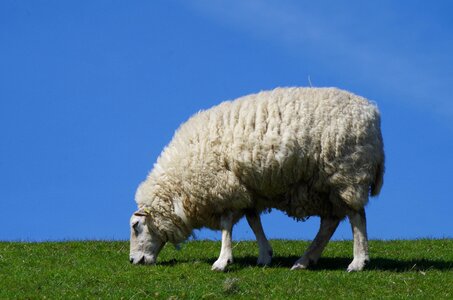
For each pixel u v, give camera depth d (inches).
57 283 641.6
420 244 877.8
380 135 654.5
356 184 635.5
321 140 631.8
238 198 657.6
